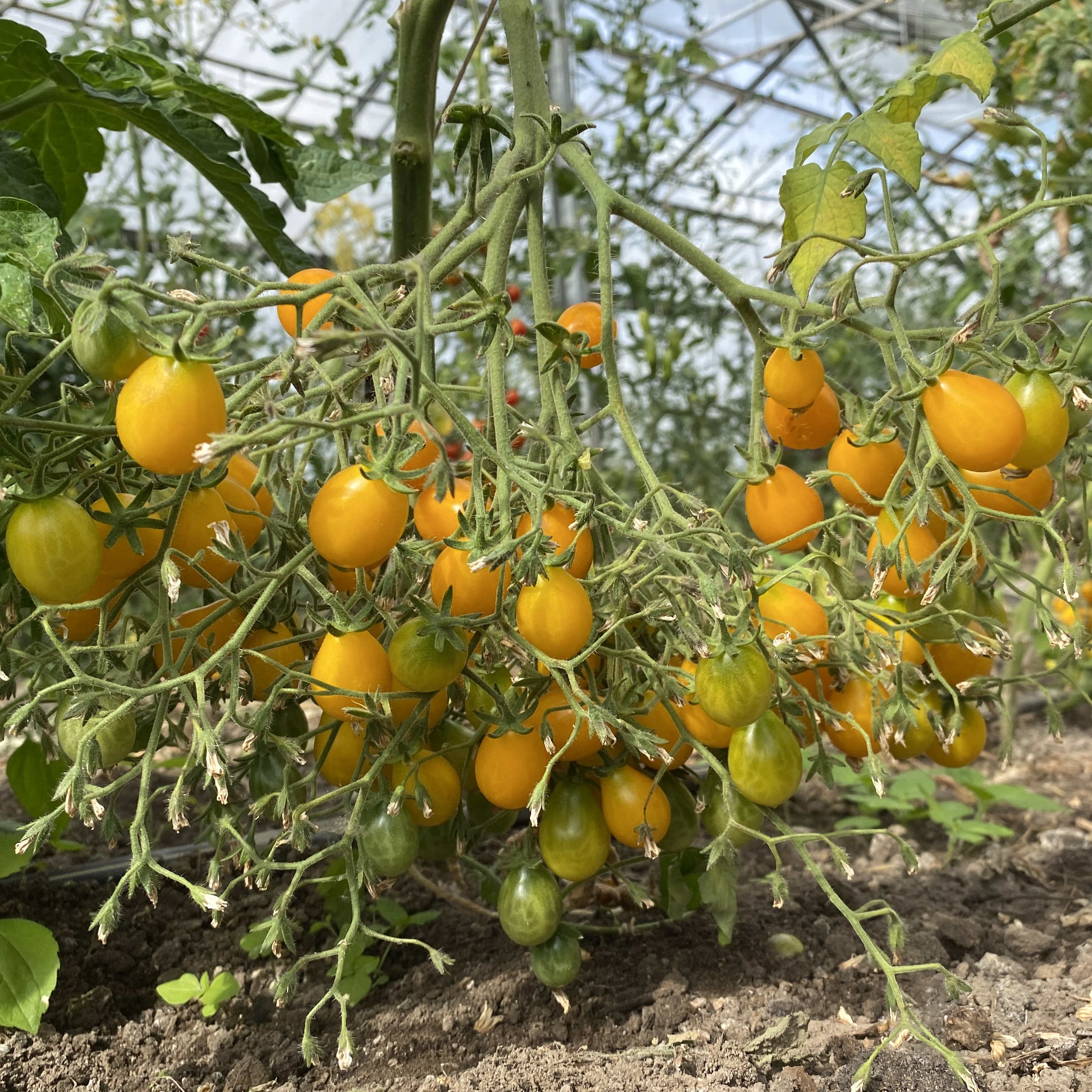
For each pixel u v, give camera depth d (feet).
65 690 1.13
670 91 4.59
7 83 1.69
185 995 1.44
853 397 1.37
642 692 1.20
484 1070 1.30
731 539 1.13
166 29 3.44
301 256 1.94
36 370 1.09
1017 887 1.89
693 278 4.95
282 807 1.15
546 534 1.16
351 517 1.02
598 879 1.73
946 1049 1.15
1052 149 3.04
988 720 3.08
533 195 1.39
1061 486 1.32
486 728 1.26
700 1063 1.32
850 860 2.02
